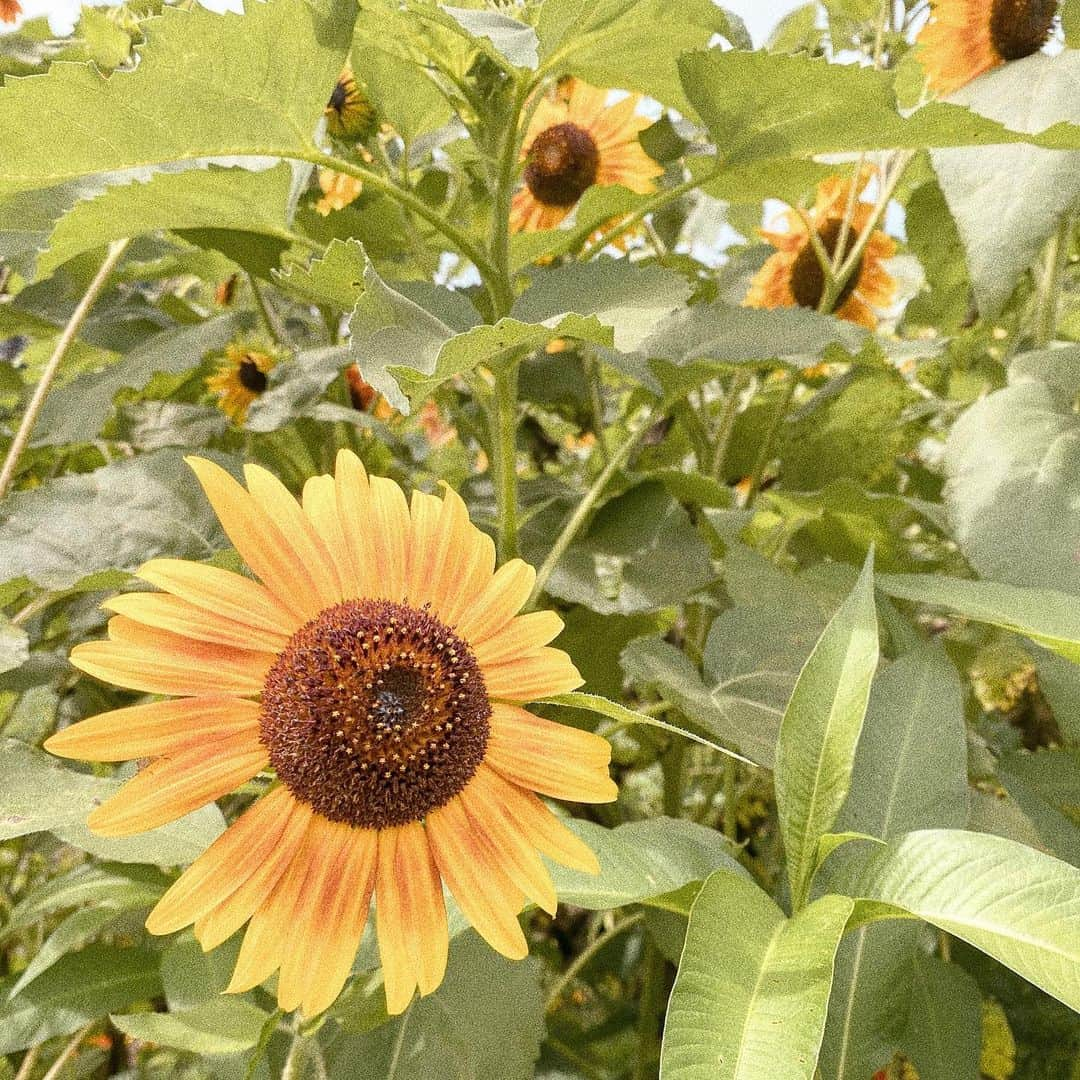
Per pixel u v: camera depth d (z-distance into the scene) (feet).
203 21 1.12
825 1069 1.08
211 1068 1.26
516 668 1.01
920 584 1.30
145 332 2.20
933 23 1.81
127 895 1.31
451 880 0.90
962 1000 1.34
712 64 1.41
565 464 2.84
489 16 1.24
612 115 2.16
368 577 1.03
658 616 1.73
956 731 1.19
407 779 0.90
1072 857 1.34
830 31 2.28
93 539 1.46
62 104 1.12
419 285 1.45
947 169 1.55
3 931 1.34
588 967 2.19
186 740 0.88
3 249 1.53
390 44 1.49
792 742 0.98
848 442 2.20
